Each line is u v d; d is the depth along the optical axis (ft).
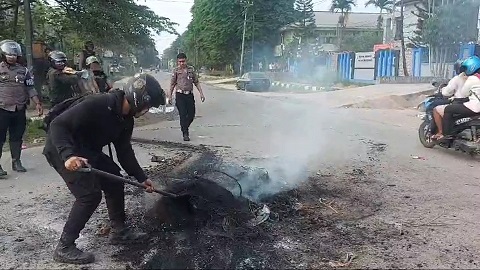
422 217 16.06
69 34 54.49
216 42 181.06
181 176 17.02
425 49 91.09
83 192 12.01
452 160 25.67
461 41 81.76
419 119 45.62
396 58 94.32
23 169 22.25
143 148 28.04
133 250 13.00
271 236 13.91
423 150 28.53
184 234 13.64
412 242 13.82
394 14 129.29
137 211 15.98
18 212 16.46
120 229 13.52
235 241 13.23
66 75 22.95
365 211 16.55
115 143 12.99
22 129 22.09
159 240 13.44
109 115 11.95
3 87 21.20
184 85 30.27
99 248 13.24
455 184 20.52
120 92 12.13
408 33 119.14
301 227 14.76
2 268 12.05
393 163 24.68
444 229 14.92
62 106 12.21
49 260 12.54
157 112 47.93
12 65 21.43
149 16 50.26
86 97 12.10
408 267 12.13
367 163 24.48
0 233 14.51
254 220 14.53
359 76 106.73
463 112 26.27
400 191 19.24
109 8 47.24
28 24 45.73
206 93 89.25
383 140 32.24
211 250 12.69
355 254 12.86
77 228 12.26
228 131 35.40
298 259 12.47
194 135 33.24
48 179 20.89
